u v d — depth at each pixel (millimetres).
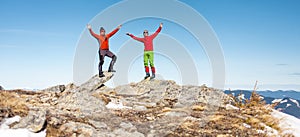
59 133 6668
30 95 10148
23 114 7191
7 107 7301
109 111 9062
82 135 6668
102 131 7199
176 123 8258
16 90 10742
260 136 7934
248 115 10414
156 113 9430
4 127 6434
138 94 12484
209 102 11188
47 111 8055
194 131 7707
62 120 7367
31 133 6387
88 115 8305
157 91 12680
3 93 8562
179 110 9719
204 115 9453
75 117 7930
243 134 7852
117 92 12594
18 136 6102
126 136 6977
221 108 10977
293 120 10672
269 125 9672
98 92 12047
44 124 6801
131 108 10258
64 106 8914
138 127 7863
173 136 7250
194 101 11188
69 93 9672
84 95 9578
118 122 8086
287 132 9188
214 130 7973
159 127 7883
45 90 11297
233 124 8719
